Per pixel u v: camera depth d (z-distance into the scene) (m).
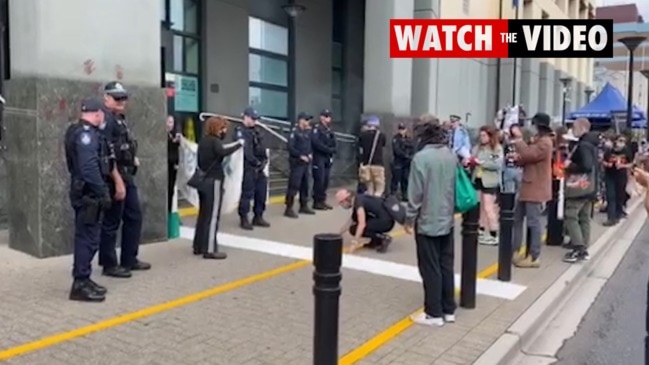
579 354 5.51
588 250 9.58
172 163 8.84
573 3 39.84
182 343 4.97
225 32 16.03
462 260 6.29
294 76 18.89
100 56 7.77
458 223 11.48
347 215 11.62
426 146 5.63
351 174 17.72
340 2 21.16
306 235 9.58
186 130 13.75
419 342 5.25
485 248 9.41
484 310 6.23
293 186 11.31
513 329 5.65
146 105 8.34
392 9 15.65
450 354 5.00
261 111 17.83
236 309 5.88
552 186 9.21
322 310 3.87
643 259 9.88
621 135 13.10
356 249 8.76
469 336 5.43
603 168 12.76
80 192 5.77
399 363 4.77
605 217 13.46
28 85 7.32
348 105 21.56
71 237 7.61
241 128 10.02
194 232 8.72
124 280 6.71
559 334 6.09
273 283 6.83
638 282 8.25
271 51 18.11
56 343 4.84
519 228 8.42
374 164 12.17
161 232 8.66
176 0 14.52
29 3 7.25
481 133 9.70
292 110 18.89
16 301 5.82
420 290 6.82
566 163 9.41
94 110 5.76
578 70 42.34
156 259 7.68
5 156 8.44
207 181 7.73
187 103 14.95
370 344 5.15
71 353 4.67
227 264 7.59
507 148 9.73
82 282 5.88
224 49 16.02
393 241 9.49
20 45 7.45
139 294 6.21
